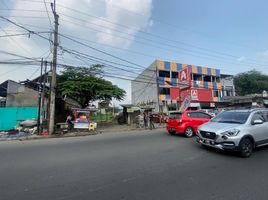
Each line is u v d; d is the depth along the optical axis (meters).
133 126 22.06
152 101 40.12
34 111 19.42
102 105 29.61
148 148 8.61
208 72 43.41
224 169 5.67
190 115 12.31
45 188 4.47
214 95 42.72
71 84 20.19
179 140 10.57
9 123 18.44
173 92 39.16
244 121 7.47
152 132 15.07
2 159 7.05
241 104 34.66
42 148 9.03
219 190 4.28
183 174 5.30
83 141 11.02
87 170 5.70
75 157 7.20
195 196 4.01
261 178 4.95
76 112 18.48
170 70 39.88
